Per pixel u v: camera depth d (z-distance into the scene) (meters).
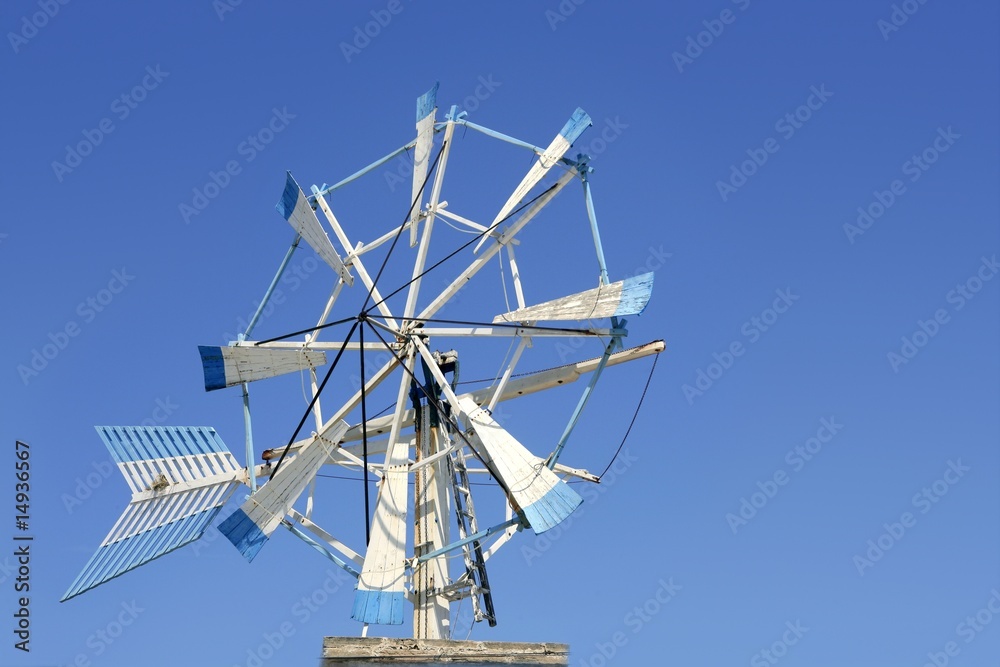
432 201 25.72
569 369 27.73
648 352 27.45
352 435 27.77
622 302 23.08
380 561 23.89
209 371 24.89
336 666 21.81
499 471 23.86
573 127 25.28
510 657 22.73
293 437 24.52
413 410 27.50
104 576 23.20
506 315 24.53
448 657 22.39
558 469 28.14
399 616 23.17
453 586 24.86
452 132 26.20
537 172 25.20
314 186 27.88
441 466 26.33
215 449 26.61
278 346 25.36
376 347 25.34
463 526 26.84
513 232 25.34
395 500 24.73
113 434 24.75
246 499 24.78
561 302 24.20
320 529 25.00
